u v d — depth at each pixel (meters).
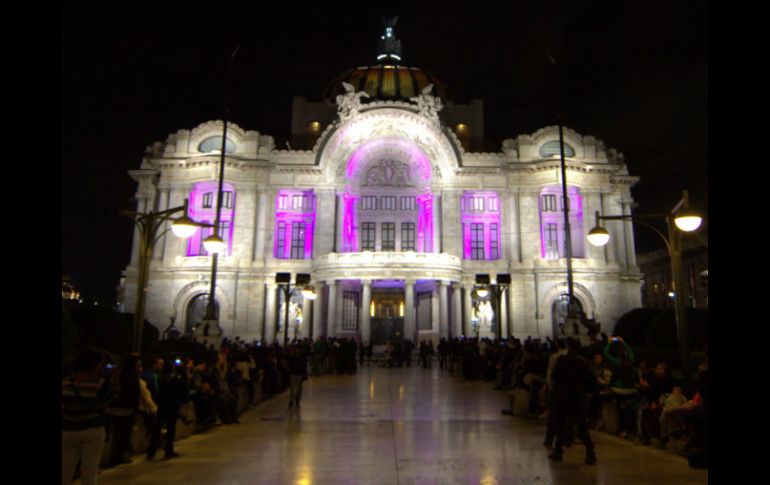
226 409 17.05
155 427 12.48
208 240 24.12
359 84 73.69
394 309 60.41
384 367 44.94
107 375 9.55
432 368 43.34
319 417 18.41
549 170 58.69
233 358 21.45
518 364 21.56
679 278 16.47
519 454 12.56
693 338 24.84
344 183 59.69
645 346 30.39
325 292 55.16
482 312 57.34
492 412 19.25
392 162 62.81
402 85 73.44
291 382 20.88
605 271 57.19
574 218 59.78
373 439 14.45
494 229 60.84
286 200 60.66
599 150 60.97
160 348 30.28
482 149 72.62
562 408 12.01
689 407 12.71
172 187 57.88
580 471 11.02
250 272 56.56
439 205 60.22
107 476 10.78
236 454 12.77
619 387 15.81
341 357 37.50
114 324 26.06
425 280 53.88
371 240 62.19
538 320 56.34
